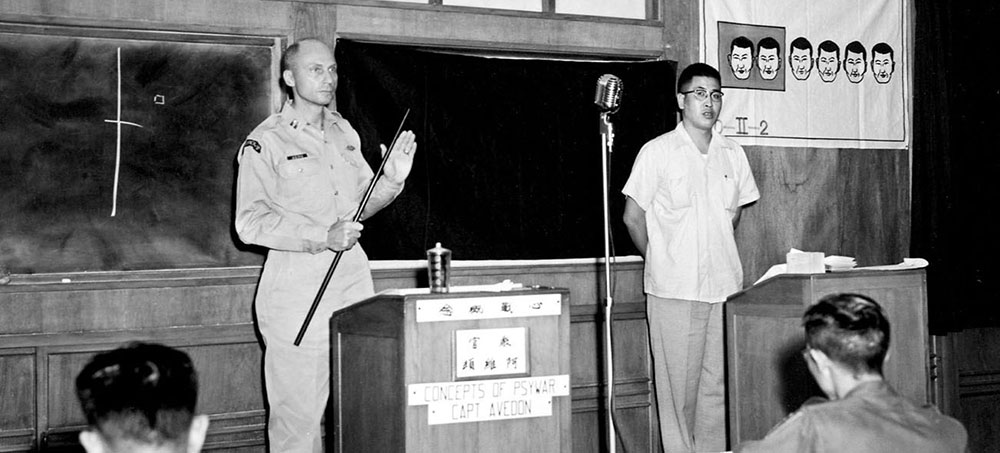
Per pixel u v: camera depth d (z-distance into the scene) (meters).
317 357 3.54
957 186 5.25
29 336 3.75
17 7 3.74
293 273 3.56
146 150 3.95
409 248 4.31
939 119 5.22
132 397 1.51
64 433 3.79
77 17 3.82
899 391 3.49
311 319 3.51
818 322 2.22
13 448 3.73
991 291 5.30
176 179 4.00
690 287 4.14
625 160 4.70
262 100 4.12
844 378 2.20
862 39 5.21
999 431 5.48
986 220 5.31
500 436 2.84
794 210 5.05
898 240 5.30
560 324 2.93
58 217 3.83
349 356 3.11
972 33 5.31
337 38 4.22
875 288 3.48
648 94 4.75
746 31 4.96
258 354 4.11
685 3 4.86
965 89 5.29
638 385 4.73
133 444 1.52
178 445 1.55
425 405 2.76
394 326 2.79
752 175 4.59
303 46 3.68
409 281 4.33
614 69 4.71
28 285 3.76
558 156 4.61
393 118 4.29
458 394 2.79
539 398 2.89
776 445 2.16
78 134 3.86
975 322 5.27
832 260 3.74
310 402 3.53
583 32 4.67
